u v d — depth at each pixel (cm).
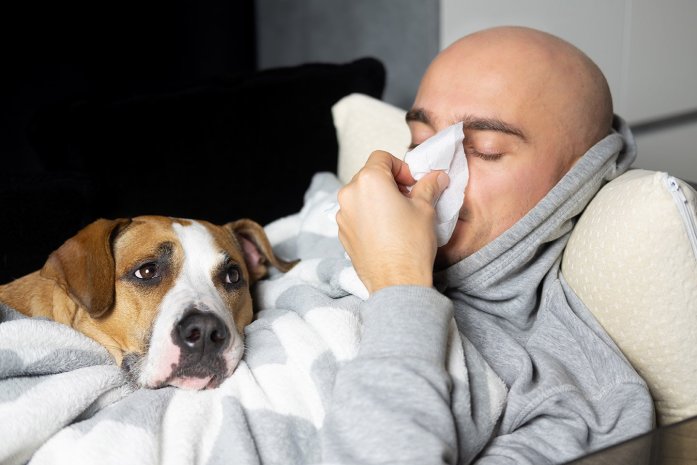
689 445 123
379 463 109
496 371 150
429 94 159
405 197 132
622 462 116
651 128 374
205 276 165
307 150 236
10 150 389
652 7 353
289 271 183
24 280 174
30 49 382
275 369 142
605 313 150
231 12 446
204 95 220
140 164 207
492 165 150
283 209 233
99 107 203
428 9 343
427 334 121
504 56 154
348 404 117
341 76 247
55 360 140
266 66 456
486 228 153
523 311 159
